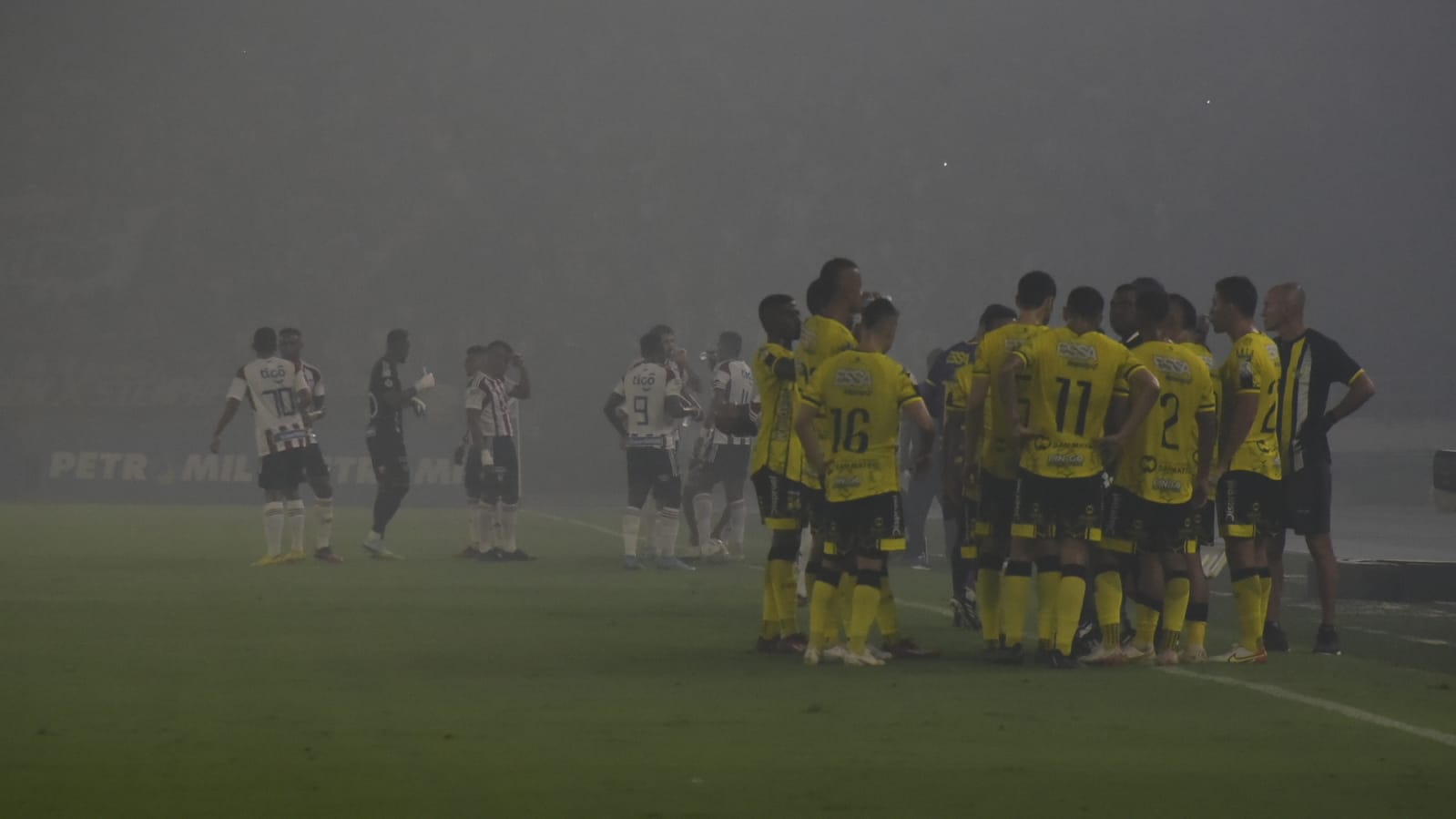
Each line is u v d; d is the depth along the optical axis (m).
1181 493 31.75
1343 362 35.00
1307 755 21.30
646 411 56.78
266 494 57.75
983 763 20.50
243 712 24.14
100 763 19.88
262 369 57.66
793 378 32.59
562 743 21.55
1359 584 49.50
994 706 25.45
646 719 23.72
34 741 21.47
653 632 36.31
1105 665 31.22
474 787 18.61
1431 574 49.19
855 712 24.67
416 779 19.06
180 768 19.62
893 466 30.91
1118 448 30.48
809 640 31.97
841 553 30.98
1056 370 30.48
